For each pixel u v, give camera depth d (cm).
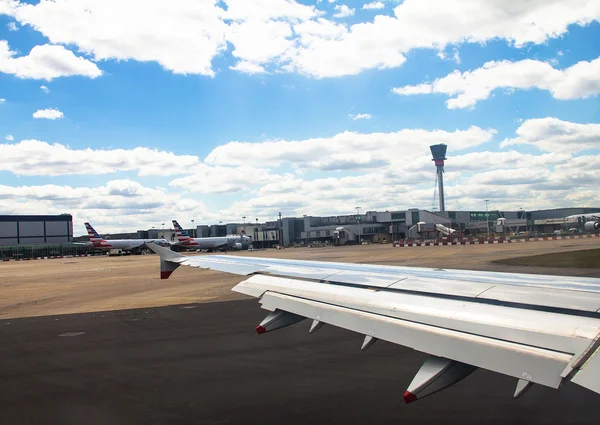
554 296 454
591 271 2442
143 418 709
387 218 14625
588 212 16650
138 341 1270
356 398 747
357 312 488
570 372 288
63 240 15038
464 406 690
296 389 806
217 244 11331
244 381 866
